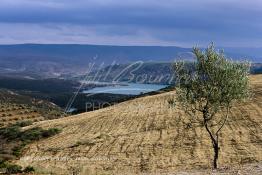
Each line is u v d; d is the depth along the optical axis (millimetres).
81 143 59000
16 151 61531
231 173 21234
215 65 30391
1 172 28266
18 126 91688
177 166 40062
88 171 33312
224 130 53438
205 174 21781
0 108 145375
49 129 74625
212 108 31000
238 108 64250
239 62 30688
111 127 69000
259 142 46344
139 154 48062
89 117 83000
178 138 53156
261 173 20406
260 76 99312
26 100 176625
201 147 47156
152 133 58969
